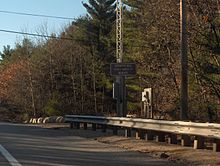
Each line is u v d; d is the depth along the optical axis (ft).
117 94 106.11
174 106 115.55
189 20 94.12
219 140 50.78
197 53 96.12
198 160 44.78
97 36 205.57
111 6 205.57
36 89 211.61
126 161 45.24
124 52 150.92
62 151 53.62
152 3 107.45
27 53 232.94
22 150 54.39
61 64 213.87
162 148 55.47
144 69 131.03
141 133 68.74
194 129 52.80
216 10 91.86
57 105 199.31
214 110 96.78
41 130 92.43
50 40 222.69
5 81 233.76
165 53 115.75
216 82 93.25
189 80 99.66
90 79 208.54
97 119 87.86
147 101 88.79
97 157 48.14
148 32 116.57
